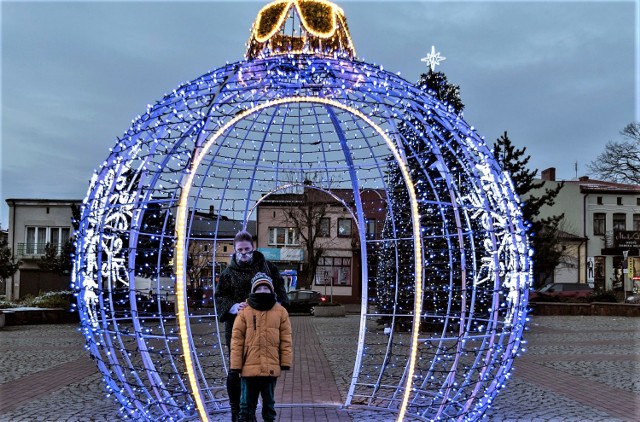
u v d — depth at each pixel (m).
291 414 6.73
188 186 5.24
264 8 6.47
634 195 40.28
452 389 6.63
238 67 5.91
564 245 36.09
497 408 7.04
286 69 6.01
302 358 11.56
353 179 7.89
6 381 8.88
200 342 13.23
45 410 6.85
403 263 14.64
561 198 40.12
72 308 5.86
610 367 10.33
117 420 6.36
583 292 30.94
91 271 5.88
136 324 6.12
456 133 6.43
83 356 11.95
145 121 5.74
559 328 18.38
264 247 37.88
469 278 9.30
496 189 6.02
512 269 5.97
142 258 11.59
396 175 13.32
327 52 6.42
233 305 5.90
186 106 5.66
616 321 21.44
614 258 39.75
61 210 39.41
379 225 27.08
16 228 39.25
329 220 38.38
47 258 33.69
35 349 13.24
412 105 6.07
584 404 7.31
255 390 5.48
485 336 6.19
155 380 6.33
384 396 7.66
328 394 7.89
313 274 32.28
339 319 23.95
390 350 7.51
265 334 5.45
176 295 5.21
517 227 5.92
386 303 15.56
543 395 7.84
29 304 23.91
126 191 5.82
